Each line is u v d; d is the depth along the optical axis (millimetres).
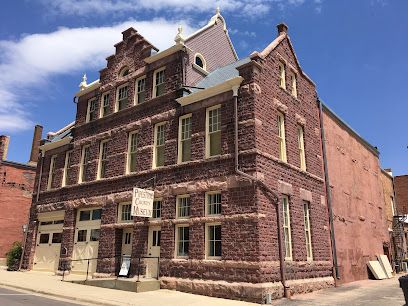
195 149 14703
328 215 17375
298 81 17578
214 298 11891
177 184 14797
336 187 18984
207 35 21266
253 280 11609
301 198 15266
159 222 14836
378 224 24641
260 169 12906
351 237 19516
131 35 19734
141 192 14469
